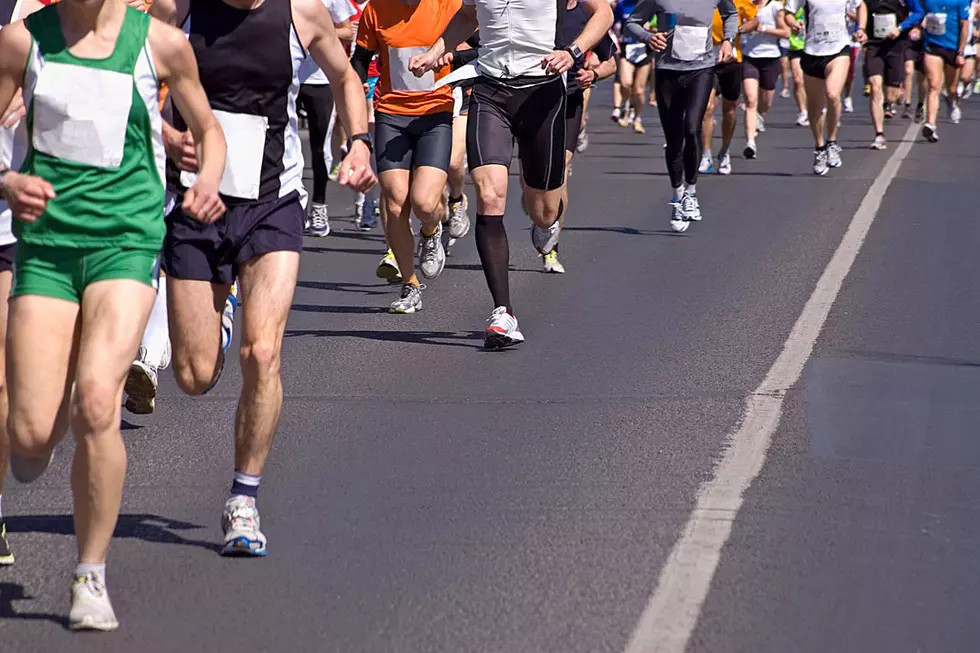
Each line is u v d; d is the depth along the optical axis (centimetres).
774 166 6531
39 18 1544
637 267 3916
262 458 1769
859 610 1590
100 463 1500
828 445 2225
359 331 3153
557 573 1686
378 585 1653
